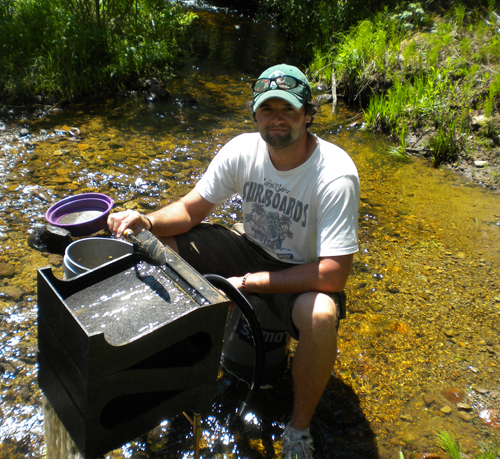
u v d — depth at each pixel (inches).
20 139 168.7
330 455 75.2
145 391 56.6
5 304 98.0
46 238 114.2
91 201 126.3
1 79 197.8
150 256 66.7
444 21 264.8
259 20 390.6
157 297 61.8
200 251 84.9
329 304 71.1
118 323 56.9
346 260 73.6
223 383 86.4
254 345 78.2
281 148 74.3
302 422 72.7
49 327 57.5
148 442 74.4
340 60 243.8
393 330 102.5
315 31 293.6
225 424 78.5
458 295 114.0
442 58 228.5
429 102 197.9
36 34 221.3
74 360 52.7
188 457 72.8
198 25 354.3
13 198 134.3
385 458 75.5
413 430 80.5
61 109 198.4
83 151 164.9
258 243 85.4
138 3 269.4
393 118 203.3
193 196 86.9
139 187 146.1
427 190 162.7
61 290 61.9
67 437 62.9
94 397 52.5
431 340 100.5
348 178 74.6
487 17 258.1
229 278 80.0
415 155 189.2
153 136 181.2
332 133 203.5
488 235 138.9
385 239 133.8
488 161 177.9
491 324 105.9
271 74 73.2
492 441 79.0
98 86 217.5
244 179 82.7
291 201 78.1
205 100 220.5
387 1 293.7
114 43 233.9
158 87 221.5
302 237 79.6
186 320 55.4
